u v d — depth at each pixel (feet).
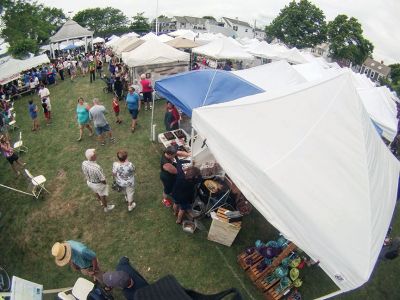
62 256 11.83
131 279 10.11
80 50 122.93
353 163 11.48
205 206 18.35
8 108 40.70
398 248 16.88
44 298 14.17
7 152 24.40
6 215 20.38
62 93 48.03
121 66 48.39
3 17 101.81
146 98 35.58
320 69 43.04
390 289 16.02
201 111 15.46
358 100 13.42
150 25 237.86
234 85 21.17
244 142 12.92
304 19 182.91
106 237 17.51
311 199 10.29
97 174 16.94
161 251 16.47
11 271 16.16
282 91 16.42
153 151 26.73
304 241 9.93
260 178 11.32
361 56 192.44
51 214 19.76
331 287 15.26
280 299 13.83
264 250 15.02
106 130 27.73
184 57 39.40
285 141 12.48
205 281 14.85
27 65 56.03
